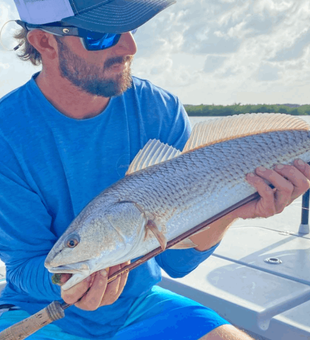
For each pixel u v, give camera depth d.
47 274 1.90
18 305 2.14
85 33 1.87
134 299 2.21
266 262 3.13
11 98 2.19
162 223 1.62
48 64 2.05
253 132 1.79
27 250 2.06
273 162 1.73
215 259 3.23
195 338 1.90
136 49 1.96
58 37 1.94
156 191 1.63
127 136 2.20
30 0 1.97
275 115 1.78
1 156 2.06
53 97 2.12
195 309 2.05
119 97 2.23
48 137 2.11
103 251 1.57
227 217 1.81
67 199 2.13
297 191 1.68
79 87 2.00
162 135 2.33
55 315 1.60
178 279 2.86
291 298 2.54
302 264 3.07
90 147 2.13
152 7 1.88
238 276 2.90
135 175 1.68
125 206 1.59
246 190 1.70
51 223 2.16
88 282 1.62
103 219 1.57
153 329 2.00
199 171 1.69
